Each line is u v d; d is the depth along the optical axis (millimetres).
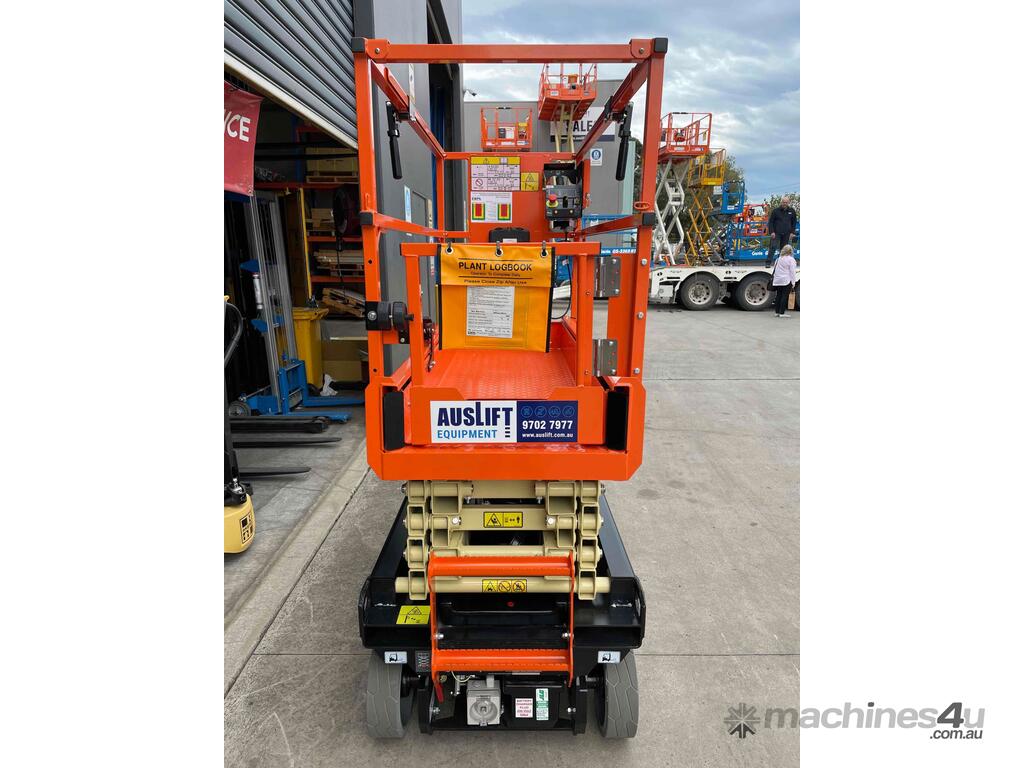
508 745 2133
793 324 11070
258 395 5445
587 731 2195
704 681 2408
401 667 2080
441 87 9008
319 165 6793
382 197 4344
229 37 2426
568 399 1827
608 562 2154
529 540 2330
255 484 4219
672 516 3775
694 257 15578
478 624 2010
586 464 1816
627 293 1801
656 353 8336
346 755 2088
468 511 1920
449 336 1804
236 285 5195
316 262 7938
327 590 3012
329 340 6477
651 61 1694
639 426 1818
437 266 1751
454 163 7586
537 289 1754
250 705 2297
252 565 3211
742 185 15859
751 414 5758
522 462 1816
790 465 4578
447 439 1856
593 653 1947
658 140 1727
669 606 2879
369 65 1722
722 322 11367
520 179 3377
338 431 5309
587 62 1722
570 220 3311
